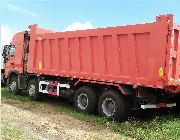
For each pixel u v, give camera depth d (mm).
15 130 7832
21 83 15070
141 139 8078
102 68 10812
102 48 10797
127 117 10250
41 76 13984
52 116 10734
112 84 10398
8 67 15984
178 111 11070
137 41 9742
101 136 8305
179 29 9242
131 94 10039
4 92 15945
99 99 10695
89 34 11234
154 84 9242
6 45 16125
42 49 13688
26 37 14836
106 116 10398
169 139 7844
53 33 12969
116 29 10297
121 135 8508
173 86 9281
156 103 10141
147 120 10508
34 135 8070
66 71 12328
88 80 11289
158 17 9188
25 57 14891
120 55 10242
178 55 9289
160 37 9109
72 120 10219
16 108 11805
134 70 9828
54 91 13188
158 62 9156
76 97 11664
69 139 7969
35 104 13180
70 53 12141
